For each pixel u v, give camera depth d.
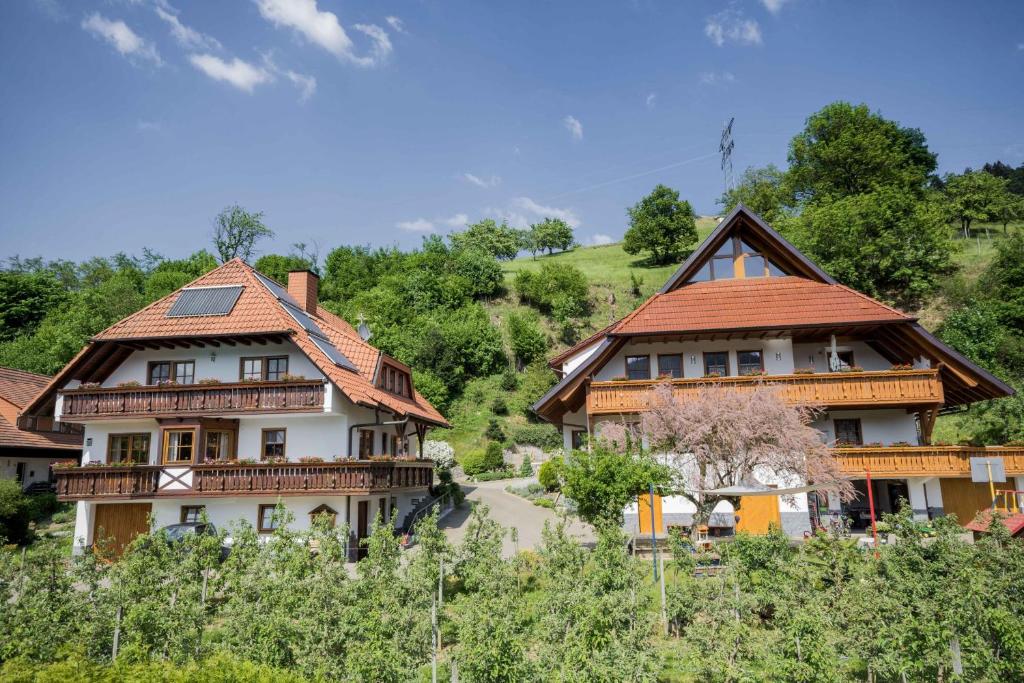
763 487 17.23
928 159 72.94
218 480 21.98
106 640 10.16
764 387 19.45
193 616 10.31
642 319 23.19
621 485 15.62
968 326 39.41
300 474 21.77
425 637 9.95
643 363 23.97
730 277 25.06
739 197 70.56
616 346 23.33
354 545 21.94
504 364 55.12
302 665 9.12
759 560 12.52
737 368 23.55
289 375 23.23
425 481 28.77
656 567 14.79
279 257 75.69
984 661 8.45
